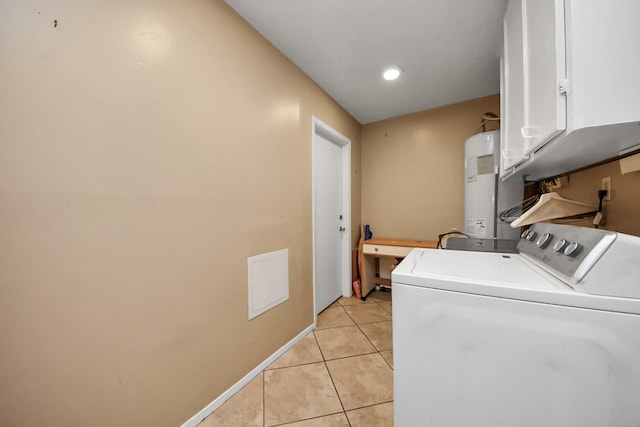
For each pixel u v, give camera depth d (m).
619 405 0.53
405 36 1.58
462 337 0.67
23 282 0.71
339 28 1.50
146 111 0.97
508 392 0.63
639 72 0.55
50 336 0.75
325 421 1.18
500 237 1.81
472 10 1.36
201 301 1.18
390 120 2.95
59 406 0.77
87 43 0.81
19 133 0.70
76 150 0.79
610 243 0.55
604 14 0.57
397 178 2.92
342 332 2.05
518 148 1.08
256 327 1.51
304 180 1.97
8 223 0.69
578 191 1.21
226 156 1.30
